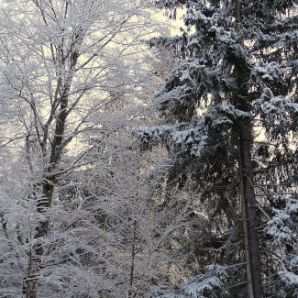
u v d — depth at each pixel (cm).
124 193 859
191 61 713
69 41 711
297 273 698
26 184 654
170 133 754
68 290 724
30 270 621
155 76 889
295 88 793
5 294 647
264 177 862
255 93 788
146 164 958
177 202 962
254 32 793
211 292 719
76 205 835
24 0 730
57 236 631
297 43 773
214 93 743
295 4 816
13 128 718
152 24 764
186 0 841
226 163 850
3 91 663
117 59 718
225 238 884
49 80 695
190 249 901
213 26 668
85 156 765
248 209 775
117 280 868
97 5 703
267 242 837
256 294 741
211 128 738
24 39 694
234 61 748
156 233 950
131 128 779
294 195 795
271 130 790
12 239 638
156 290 807
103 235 830
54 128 753
